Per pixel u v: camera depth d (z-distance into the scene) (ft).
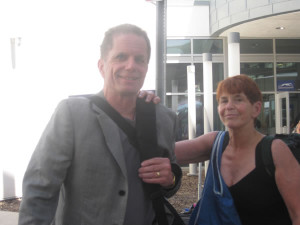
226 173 6.46
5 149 22.08
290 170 5.88
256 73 37.88
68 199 5.08
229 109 6.45
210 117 24.47
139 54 5.31
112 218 4.93
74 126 4.99
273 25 32.45
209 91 24.52
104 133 5.03
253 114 6.53
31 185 4.82
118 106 5.48
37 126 23.08
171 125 5.98
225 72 36.58
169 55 36.52
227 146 6.81
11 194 22.27
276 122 37.32
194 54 36.58
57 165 4.85
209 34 36.06
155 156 5.40
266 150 6.08
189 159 7.55
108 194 4.95
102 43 5.55
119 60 5.31
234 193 6.19
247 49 37.81
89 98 5.41
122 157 5.06
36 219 4.65
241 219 6.17
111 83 5.39
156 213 5.33
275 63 37.76
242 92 6.42
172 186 5.87
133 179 5.27
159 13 12.17
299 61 37.86
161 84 12.14
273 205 6.04
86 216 4.89
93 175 4.93
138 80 5.38
